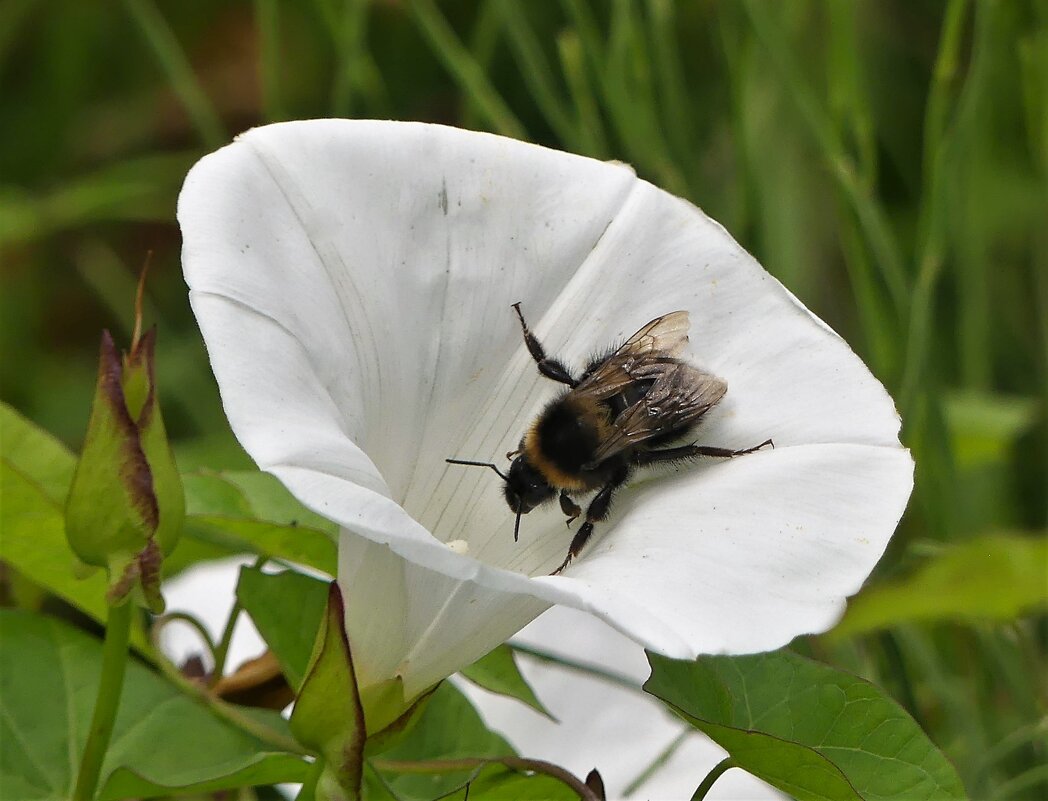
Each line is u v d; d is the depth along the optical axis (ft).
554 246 0.83
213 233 0.75
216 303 0.74
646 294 0.83
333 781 0.76
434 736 0.86
